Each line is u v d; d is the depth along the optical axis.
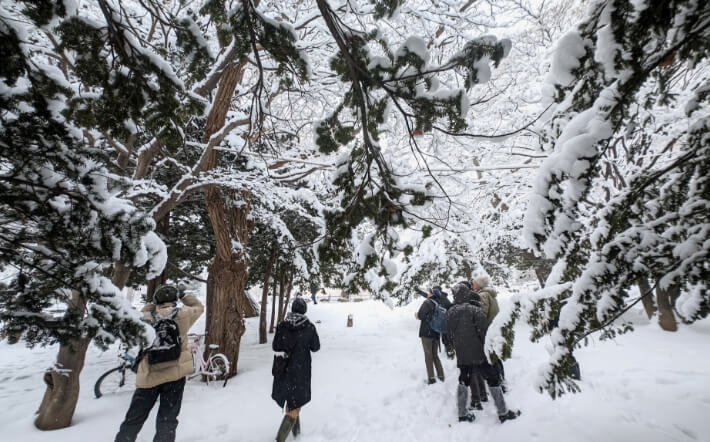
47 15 1.50
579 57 1.68
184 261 8.98
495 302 4.70
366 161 2.10
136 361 2.99
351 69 1.68
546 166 1.61
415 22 4.91
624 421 3.27
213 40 4.73
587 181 1.56
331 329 10.73
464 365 3.64
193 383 5.17
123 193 3.73
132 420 2.85
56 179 1.74
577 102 1.89
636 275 1.86
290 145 5.37
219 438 3.36
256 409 4.05
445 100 1.62
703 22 1.46
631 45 1.49
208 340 5.59
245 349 8.06
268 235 8.37
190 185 4.38
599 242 2.02
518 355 5.96
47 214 1.74
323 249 2.21
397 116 4.07
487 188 7.17
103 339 1.97
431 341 4.92
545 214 1.60
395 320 11.76
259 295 21.72
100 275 2.03
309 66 1.81
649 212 2.13
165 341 2.97
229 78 4.28
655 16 1.41
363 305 16.08
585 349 5.82
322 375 5.41
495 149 6.34
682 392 3.75
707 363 4.69
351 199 2.16
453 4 4.63
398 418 3.77
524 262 10.41
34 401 4.36
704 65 4.58
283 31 1.66
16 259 1.82
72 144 1.71
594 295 1.89
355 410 4.02
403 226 2.19
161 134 1.95
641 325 7.52
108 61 1.71
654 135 5.28
